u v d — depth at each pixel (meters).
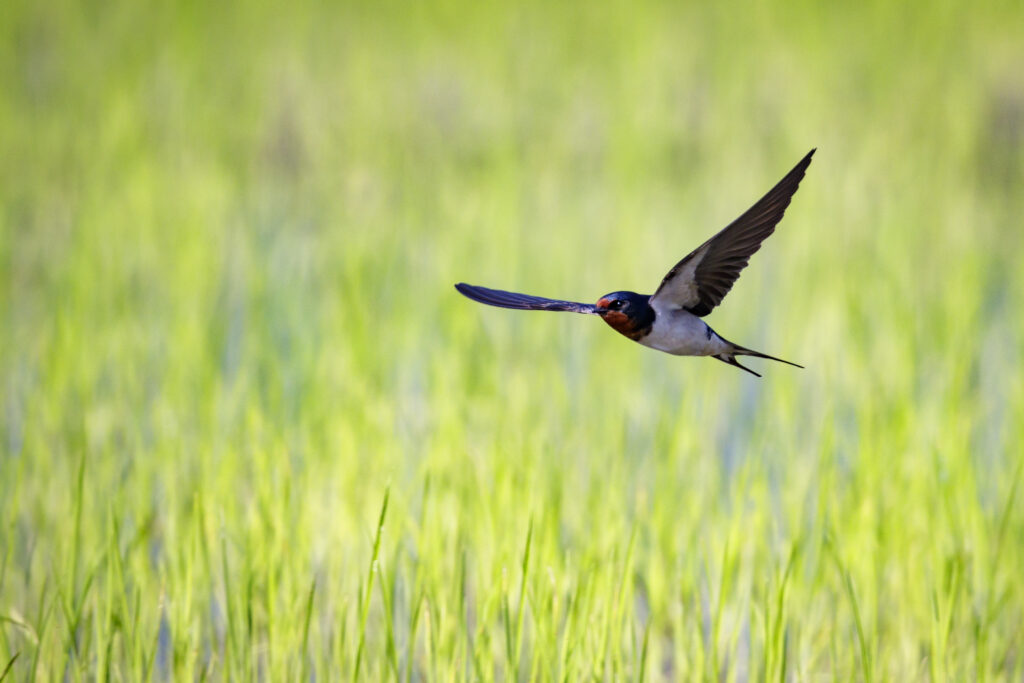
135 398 12.38
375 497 9.91
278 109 23.23
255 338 13.28
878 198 19.45
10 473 10.79
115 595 8.59
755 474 10.29
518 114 22.89
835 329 14.45
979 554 9.18
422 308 14.89
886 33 26.59
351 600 9.13
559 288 15.45
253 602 8.89
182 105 23.48
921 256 17.19
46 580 9.03
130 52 26.16
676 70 25.05
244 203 19.98
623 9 28.11
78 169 20.72
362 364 12.53
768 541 10.04
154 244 17.12
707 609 9.67
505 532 9.00
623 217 17.89
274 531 9.11
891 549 9.27
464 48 25.73
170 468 10.55
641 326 6.11
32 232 18.58
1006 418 12.12
